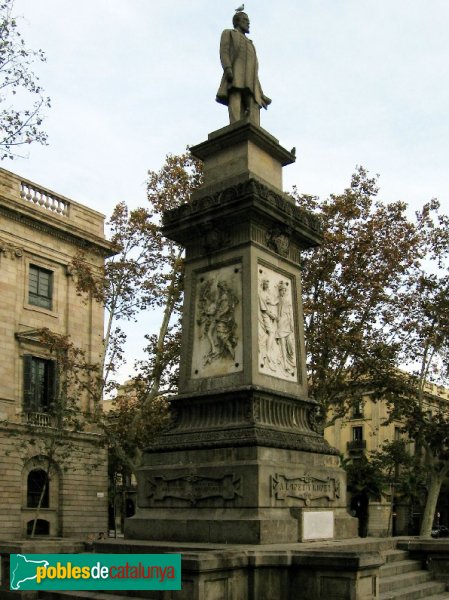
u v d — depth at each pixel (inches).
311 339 1208.2
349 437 2716.5
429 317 1323.8
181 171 1376.7
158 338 1397.6
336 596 462.6
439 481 1454.2
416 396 1408.7
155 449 627.2
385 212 1251.8
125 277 1414.9
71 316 1843.0
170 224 692.7
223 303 652.7
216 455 589.3
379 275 1219.2
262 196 644.1
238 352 629.9
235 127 685.9
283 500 569.3
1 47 802.8
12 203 1702.8
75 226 1850.4
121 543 559.2
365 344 1264.8
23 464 1664.6
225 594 459.8
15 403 1669.5
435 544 650.2
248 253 646.5
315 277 1224.2
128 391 1429.6
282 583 482.0
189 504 589.0
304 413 661.9
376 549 631.8
